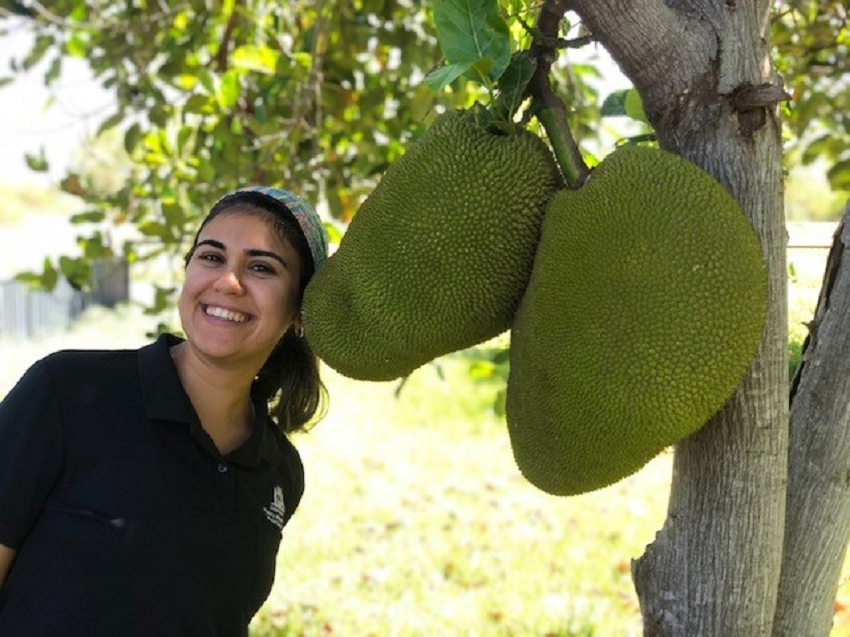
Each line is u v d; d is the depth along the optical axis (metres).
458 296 1.53
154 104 3.60
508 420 1.58
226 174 3.37
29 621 1.59
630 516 5.36
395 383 9.04
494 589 4.36
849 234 1.55
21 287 12.91
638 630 3.80
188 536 1.64
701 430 1.47
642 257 1.34
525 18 1.85
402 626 3.96
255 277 1.73
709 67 1.42
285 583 4.51
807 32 3.28
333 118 3.61
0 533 1.59
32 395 1.64
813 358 1.58
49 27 3.94
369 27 3.68
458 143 1.53
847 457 1.54
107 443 1.63
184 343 1.86
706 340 1.32
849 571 2.28
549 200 1.51
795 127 3.47
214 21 3.92
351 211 3.55
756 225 1.42
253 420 1.86
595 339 1.37
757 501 1.45
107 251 3.44
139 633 1.59
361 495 5.90
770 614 1.50
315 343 1.66
